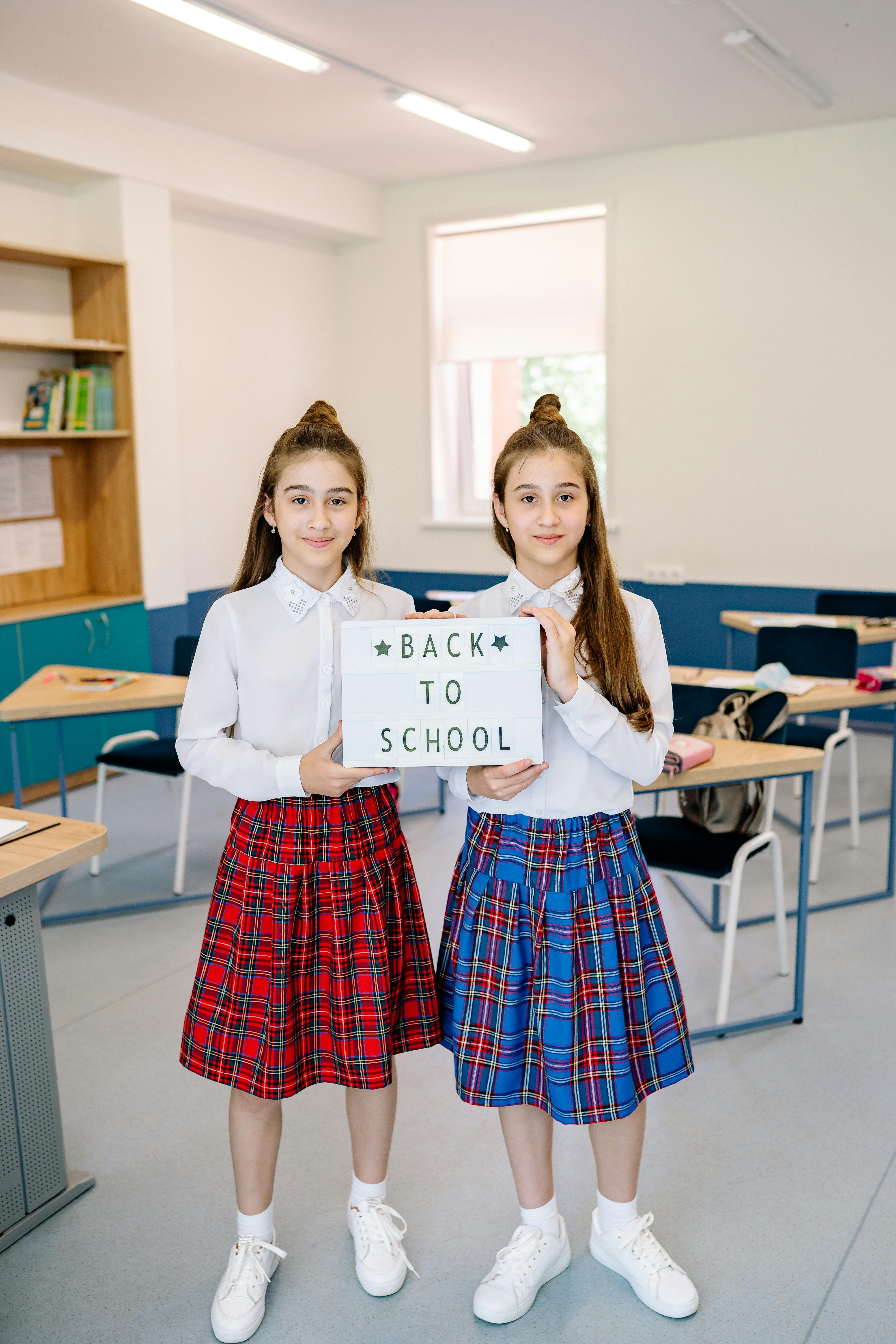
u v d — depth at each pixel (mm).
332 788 1521
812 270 5570
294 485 1572
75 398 4941
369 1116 1754
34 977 1933
